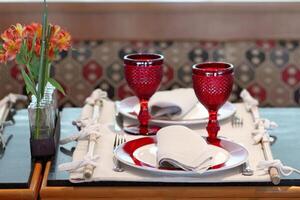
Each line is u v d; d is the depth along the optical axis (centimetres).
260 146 125
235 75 206
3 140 131
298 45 207
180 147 110
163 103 139
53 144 120
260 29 217
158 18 217
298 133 136
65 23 218
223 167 108
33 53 121
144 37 218
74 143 129
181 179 106
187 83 207
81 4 216
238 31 217
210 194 106
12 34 120
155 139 124
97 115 143
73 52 206
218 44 207
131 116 142
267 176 107
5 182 107
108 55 207
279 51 206
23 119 149
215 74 122
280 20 216
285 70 206
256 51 206
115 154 114
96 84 208
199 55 206
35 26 121
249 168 111
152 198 106
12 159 120
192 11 215
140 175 108
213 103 125
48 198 106
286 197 106
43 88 121
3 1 216
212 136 126
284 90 207
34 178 110
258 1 215
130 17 217
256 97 207
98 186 107
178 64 206
